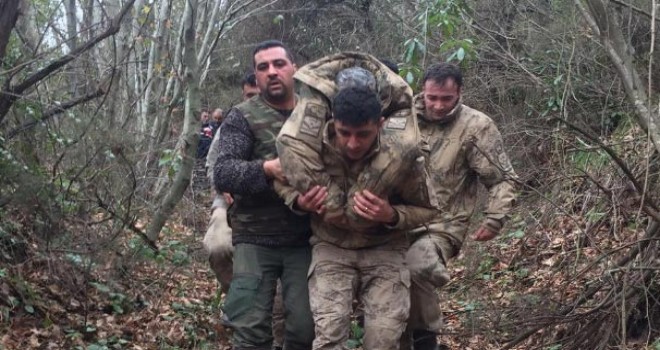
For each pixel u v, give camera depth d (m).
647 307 5.13
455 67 5.13
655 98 7.15
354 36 16.91
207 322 6.96
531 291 6.60
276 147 4.06
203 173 11.96
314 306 4.10
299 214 4.12
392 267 4.18
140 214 8.27
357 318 5.77
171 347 6.34
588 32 9.27
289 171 3.93
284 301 4.46
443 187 5.14
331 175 3.98
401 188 4.00
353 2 17.19
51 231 6.66
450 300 7.10
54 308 6.49
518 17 11.08
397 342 4.11
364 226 4.02
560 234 7.16
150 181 9.02
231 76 17.83
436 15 8.22
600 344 5.14
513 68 10.41
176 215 10.09
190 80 8.33
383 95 4.01
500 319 5.36
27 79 6.42
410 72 7.95
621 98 8.42
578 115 8.77
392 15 15.14
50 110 6.68
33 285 6.59
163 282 7.69
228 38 17.67
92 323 6.50
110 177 7.32
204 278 8.46
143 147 9.02
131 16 10.03
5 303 6.23
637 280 5.20
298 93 4.07
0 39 6.26
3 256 6.58
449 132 5.18
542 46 10.11
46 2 7.79
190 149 8.09
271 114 4.49
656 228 5.27
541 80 9.81
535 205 7.09
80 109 7.16
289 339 4.46
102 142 7.06
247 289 4.34
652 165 5.97
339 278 4.12
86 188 7.00
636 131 7.82
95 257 6.92
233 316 4.35
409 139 3.89
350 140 3.76
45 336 6.05
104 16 8.09
